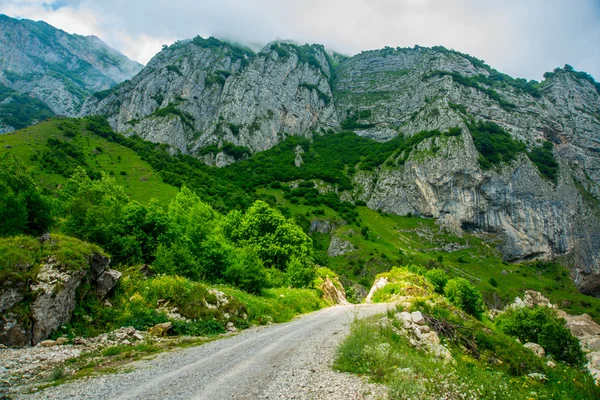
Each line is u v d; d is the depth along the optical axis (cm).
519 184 15762
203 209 5262
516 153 16525
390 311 1995
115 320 1719
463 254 13425
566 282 13388
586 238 15850
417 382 1022
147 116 19100
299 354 1426
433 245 13612
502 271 12556
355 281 9588
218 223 5212
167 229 2988
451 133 16562
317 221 13225
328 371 1177
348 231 12538
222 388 962
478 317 5278
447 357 1518
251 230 4934
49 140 12338
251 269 3284
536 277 12888
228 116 19988
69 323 1541
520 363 1750
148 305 1928
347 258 11044
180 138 18275
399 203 15975
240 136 19312
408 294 5012
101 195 3058
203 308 2097
